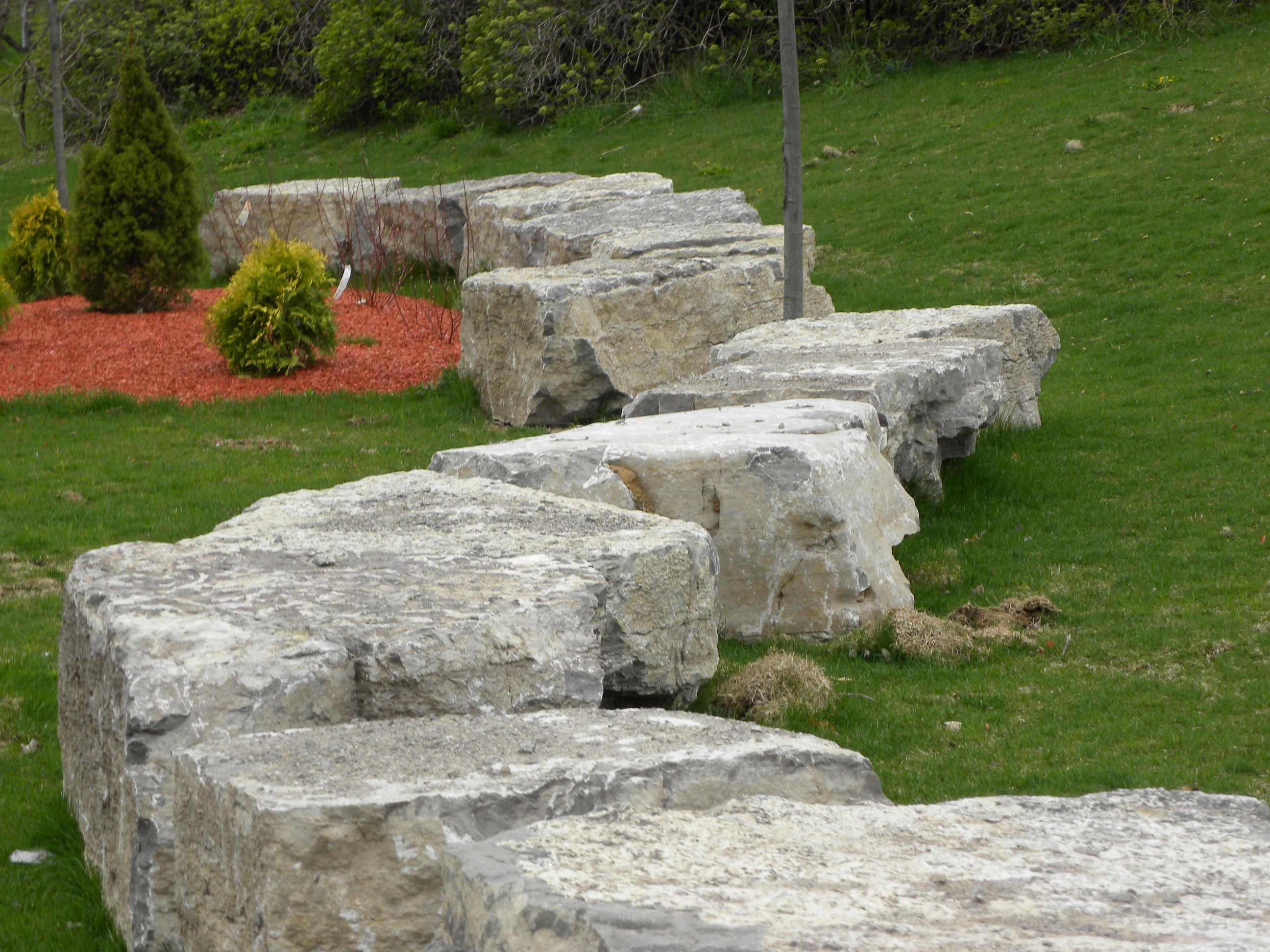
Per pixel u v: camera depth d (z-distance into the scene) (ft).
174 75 114.11
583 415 40.65
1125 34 84.12
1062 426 38.81
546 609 14.92
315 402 43.09
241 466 35.58
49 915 14.78
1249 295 50.19
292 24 112.98
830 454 23.66
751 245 46.50
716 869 8.79
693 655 18.85
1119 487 32.91
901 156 72.74
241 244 65.46
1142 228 57.72
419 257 66.33
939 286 55.93
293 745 11.89
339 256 67.21
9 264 61.67
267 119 108.47
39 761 19.06
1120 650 23.07
